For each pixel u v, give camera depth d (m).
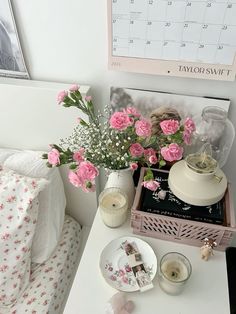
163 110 0.97
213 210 0.84
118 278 0.82
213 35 0.80
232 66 0.83
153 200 0.87
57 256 1.14
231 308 1.08
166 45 0.84
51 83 1.01
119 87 0.97
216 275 0.82
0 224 0.99
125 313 0.75
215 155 1.00
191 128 0.77
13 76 1.05
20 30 0.93
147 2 0.78
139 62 0.89
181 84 0.93
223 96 0.92
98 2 0.83
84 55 0.94
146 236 0.92
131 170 0.89
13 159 1.09
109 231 0.93
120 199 0.92
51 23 0.90
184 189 0.81
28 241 1.02
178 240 0.89
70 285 1.16
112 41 0.87
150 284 0.79
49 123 1.06
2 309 1.01
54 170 1.09
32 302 1.01
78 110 1.00
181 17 0.78
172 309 0.76
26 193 0.99
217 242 0.85
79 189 1.21
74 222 1.28
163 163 0.78
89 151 0.80
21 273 1.03
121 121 0.73
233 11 0.75
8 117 1.08
